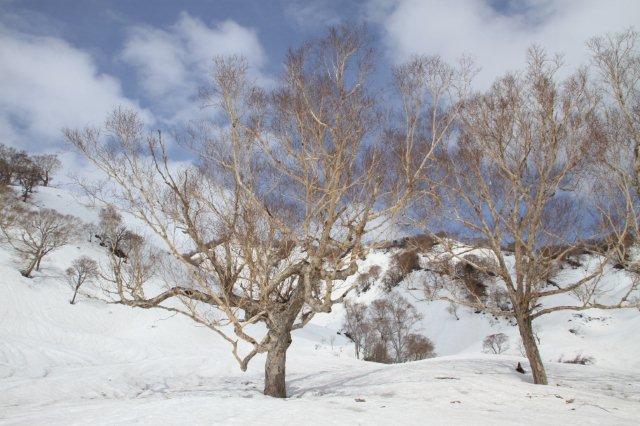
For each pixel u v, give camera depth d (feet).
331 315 270.26
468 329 225.35
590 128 45.68
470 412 29.99
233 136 39.47
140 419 25.39
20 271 167.73
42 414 30.22
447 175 46.70
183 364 85.30
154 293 172.04
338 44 39.50
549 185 48.73
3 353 94.84
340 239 43.19
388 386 43.21
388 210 39.22
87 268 161.38
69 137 37.45
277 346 43.11
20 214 194.29
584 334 176.04
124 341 140.77
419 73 41.04
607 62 47.55
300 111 38.58
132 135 39.37
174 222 41.45
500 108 48.19
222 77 39.29
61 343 133.18
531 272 49.83
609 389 50.52
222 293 40.32
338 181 38.70
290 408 28.68
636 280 46.42
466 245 53.01
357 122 39.19
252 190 40.06
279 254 43.52
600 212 47.29
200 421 24.77
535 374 48.75
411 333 217.77
